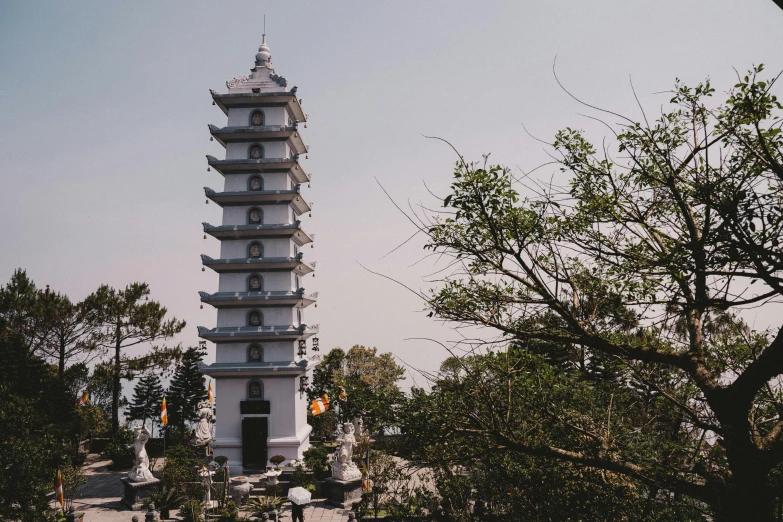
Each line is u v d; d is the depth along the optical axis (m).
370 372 79.12
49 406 59.03
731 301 9.01
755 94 9.20
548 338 11.73
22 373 57.75
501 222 11.62
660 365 12.97
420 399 12.04
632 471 10.61
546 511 11.57
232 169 60.38
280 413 57.81
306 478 50.16
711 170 10.29
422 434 11.84
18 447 24.66
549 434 12.16
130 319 70.81
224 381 58.41
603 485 11.65
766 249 8.12
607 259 11.43
